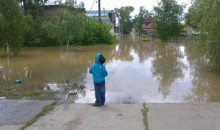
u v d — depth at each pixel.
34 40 43.69
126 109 8.15
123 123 6.92
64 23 36.56
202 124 6.81
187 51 33.28
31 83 14.05
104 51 34.50
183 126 6.68
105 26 48.75
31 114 7.79
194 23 17.92
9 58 26.50
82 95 11.21
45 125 6.89
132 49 37.69
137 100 10.54
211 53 16.00
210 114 7.59
